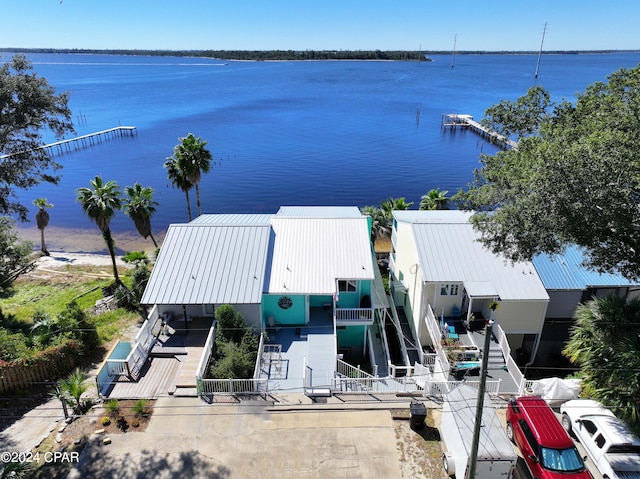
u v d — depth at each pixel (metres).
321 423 18.50
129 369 21.02
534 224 17.61
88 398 19.67
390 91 179.50
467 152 85.88
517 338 25.50
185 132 104.94
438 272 23.88
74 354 22.81
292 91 182.88
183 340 23.42
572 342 17.53
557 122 23.39
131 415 18.77
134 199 38.69
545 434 16.02
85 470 16.09
